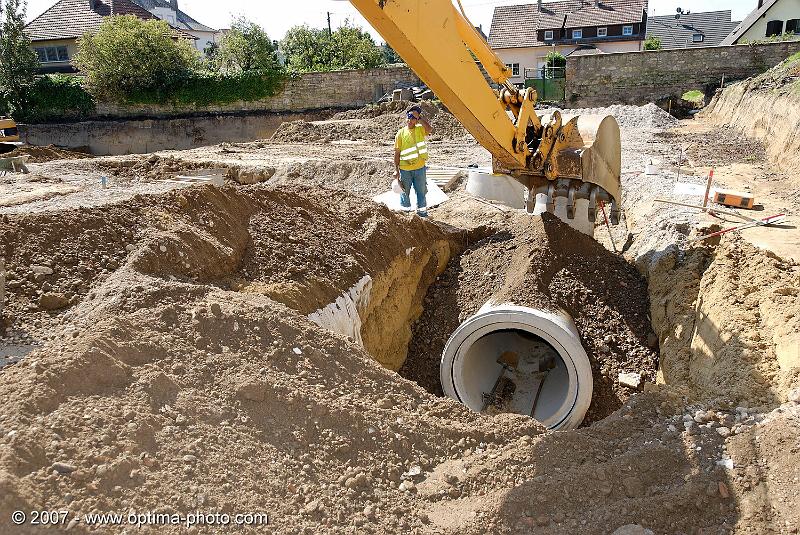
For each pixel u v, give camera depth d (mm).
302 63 40375
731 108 22906
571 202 7996
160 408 3824
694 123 24234
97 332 4137
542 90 31406
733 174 13195
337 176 15305
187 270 5750
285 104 32906
